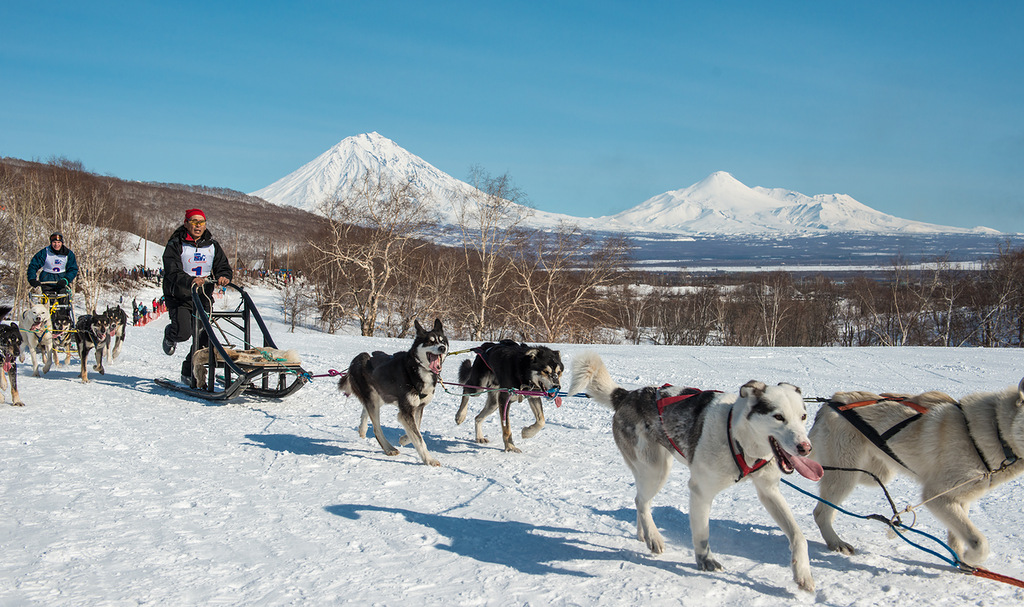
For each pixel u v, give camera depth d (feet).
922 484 15.39
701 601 12.95
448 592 13.10
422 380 23.66
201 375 36.37
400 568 14.26
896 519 15.33
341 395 37.58
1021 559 15.15
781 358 53.62
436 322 23.88
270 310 185.98
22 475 20.08
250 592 12.84
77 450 23.43
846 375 43.68
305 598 12.65
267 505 18.28
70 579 13.03
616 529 17.16
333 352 57.26
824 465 16.33
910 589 13.58
